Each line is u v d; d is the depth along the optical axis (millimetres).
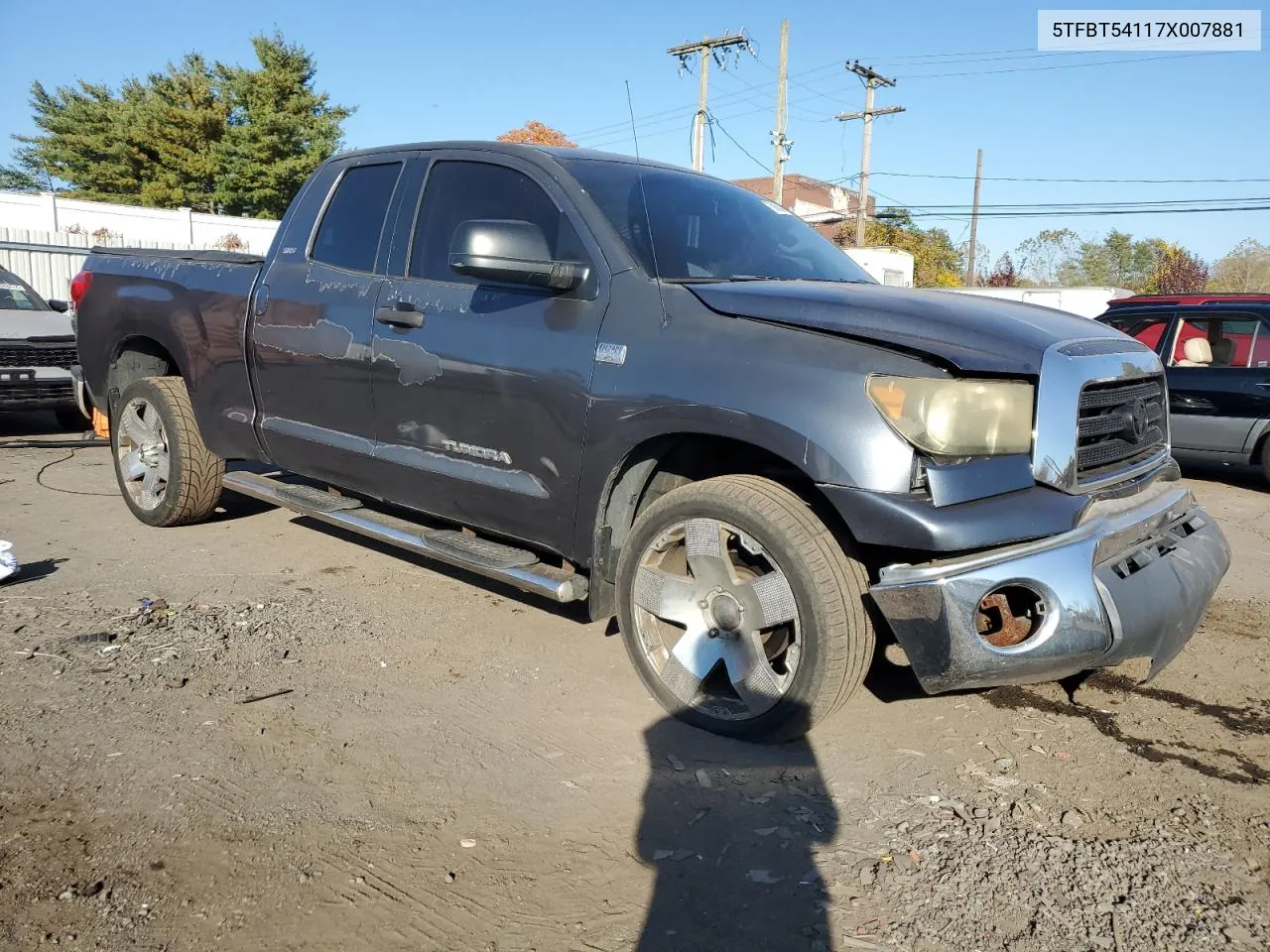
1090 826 2703
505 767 2971
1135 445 3197
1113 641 2752
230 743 3062
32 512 5902
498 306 3650
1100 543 2766
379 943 2174
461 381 3707
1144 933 2246
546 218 3672
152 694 3396
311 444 4426
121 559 4969
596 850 2547
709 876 2445
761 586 3008
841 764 3039
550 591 3459
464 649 3928
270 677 3582
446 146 4141
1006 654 2699
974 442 2754
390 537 4160
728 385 2973
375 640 3990
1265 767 3076
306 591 4582
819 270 4008
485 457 3693
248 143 40938
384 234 4211
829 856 2539
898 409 2729
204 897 2312
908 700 3520
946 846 2590
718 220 3934
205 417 5055
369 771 2922
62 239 22266
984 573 2689
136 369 5762
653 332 3211
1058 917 2301
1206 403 8508
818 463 2791
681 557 3395
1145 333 9125
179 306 5086
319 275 4410
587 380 3318
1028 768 3037
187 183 42250
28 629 3959
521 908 2305
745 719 3092
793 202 52812
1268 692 3672
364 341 4086
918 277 50062
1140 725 3363
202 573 4801
